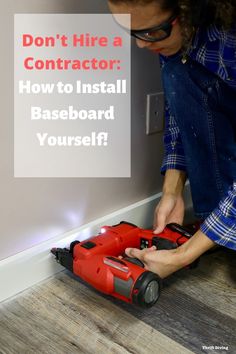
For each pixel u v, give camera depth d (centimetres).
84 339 103
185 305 114
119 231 118
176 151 127
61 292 118
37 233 119
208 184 127
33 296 116
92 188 128
